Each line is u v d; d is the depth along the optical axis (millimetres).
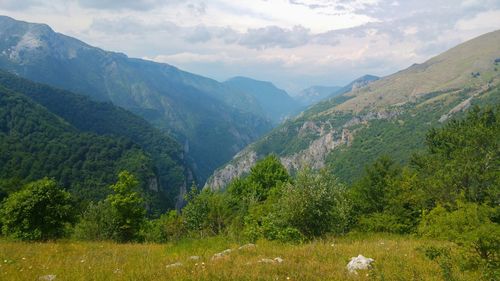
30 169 129500
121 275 11617
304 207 22672
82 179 138750
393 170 43594
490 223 10875
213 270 11953
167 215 45406
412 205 37250
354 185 45188
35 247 18750
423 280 10828
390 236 31516
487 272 10078
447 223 12125
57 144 157875
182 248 19000
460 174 31938
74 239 29531
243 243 21547
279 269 12164
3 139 148000
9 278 10977
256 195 46500
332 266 12719
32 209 25719
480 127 36844
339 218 24625
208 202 37594
